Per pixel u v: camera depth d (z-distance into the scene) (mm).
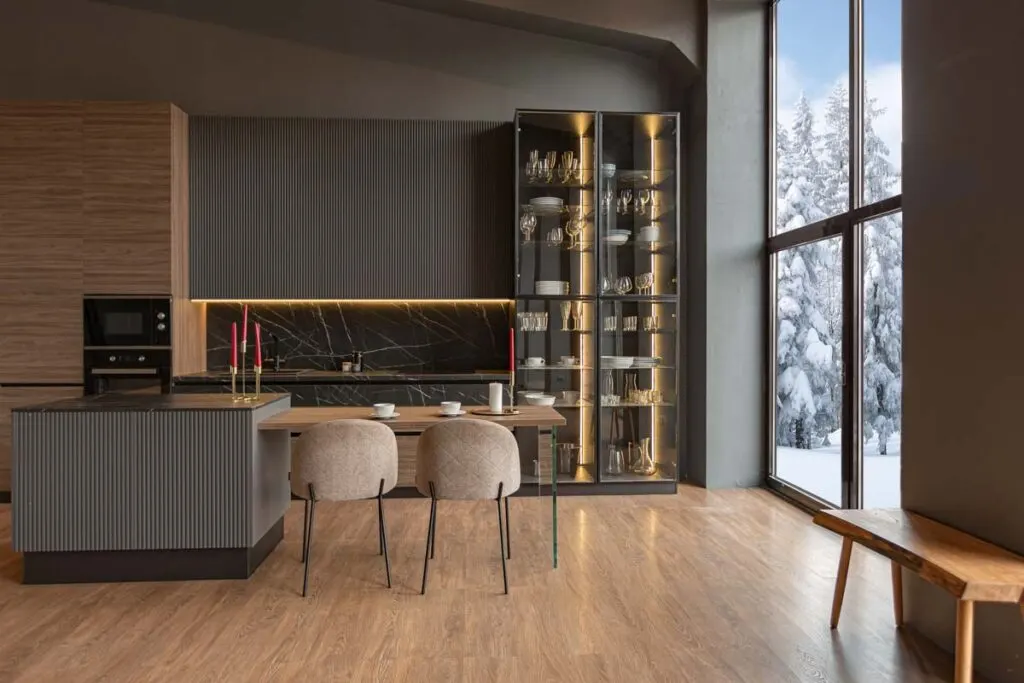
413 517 4621
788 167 5168
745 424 5512
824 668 2523
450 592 3264
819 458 4770
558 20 5484
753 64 5461
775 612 3029
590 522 4484
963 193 2621
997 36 2443
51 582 3398
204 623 2912
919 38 2879
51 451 3377
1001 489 2408
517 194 5316
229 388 5055
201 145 5383
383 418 3629
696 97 5641
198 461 3412
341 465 3268
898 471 3896
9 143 4980
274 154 5410
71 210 4988
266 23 5637
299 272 5422
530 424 3598
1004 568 2141
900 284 3871
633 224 5395
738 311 5484
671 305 5383
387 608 3070
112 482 3393
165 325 5020
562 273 5363
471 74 5738
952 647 2641
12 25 5527
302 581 3418
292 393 5137
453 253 5500
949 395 2688
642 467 5352
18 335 4984
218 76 5605
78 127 4988
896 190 3896
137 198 5012
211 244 5383
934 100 2785
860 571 3545
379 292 5473
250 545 3430
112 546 3391
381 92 5695
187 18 5594
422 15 5715
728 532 4254
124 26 5566
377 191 5461
